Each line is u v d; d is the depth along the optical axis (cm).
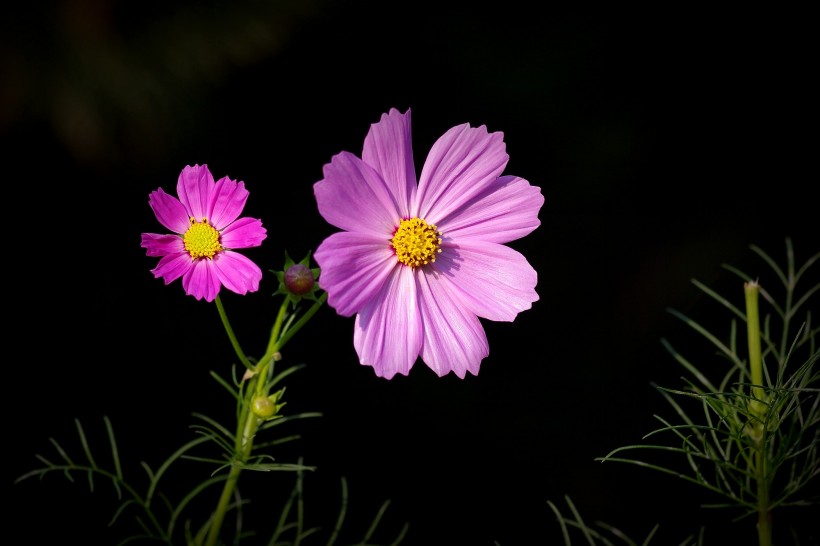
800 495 92
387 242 76
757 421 77
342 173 75
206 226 75
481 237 78
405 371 76
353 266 75
